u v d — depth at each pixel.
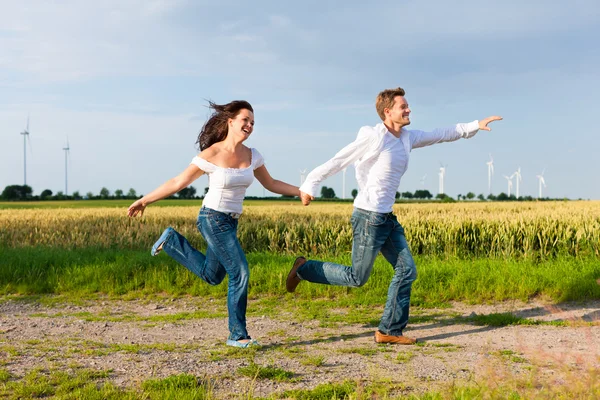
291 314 6.52
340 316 6.30
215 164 4.58
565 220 12.88
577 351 4.36
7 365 3.96
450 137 5.14
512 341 4.92
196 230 15.64
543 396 2.70
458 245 12.20
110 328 5.66
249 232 14.86
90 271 8.70
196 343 4.86
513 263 9.04
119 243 14.35
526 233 11.70
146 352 4.41
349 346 4.75
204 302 7.52
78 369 3.84
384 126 4.79
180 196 85.50
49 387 3.35
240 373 3.74
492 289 7.45
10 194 85.88
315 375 3.75
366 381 3.58
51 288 8.34
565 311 6.44
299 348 4.64
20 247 13.31
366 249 4.85
